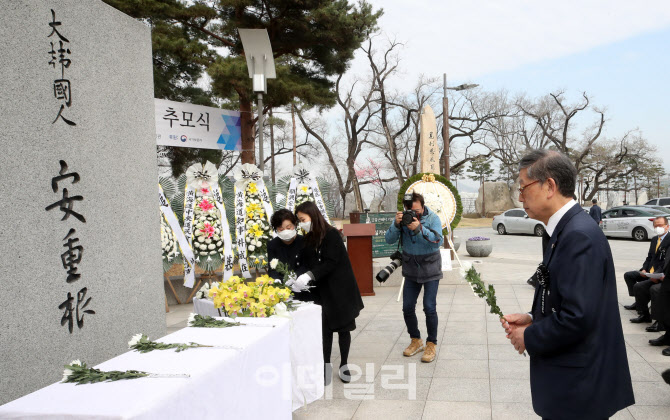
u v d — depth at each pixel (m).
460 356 4.64
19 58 2.49
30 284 2.49
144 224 3.39
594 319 1.75
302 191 6.63
